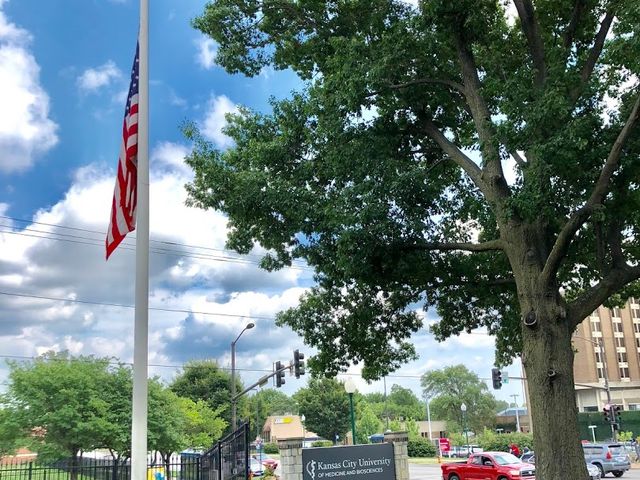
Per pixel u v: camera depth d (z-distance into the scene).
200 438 47.12
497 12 13.67
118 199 8.05
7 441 29.53
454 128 13.98
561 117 9.79
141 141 7.55
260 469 39.56
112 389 32.00
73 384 30.39
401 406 136.88
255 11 14.12
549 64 10.99
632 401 87.31
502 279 13.12
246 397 86.00
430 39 11.92
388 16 13.12
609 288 10.77
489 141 10.59
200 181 13.61
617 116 10.57
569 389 9.97
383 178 11.70
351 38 13.15
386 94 12.41
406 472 17.98
